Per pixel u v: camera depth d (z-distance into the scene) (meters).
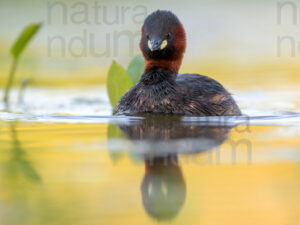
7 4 28.64
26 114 13.38
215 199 7.08
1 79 20.08
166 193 7.20
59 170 8.06
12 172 7.96
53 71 21.55
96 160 8.53
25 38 15.92
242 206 6.87
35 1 28.50
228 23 28.39
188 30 27.25
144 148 9.16
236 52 24.27
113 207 6.76
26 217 6.41
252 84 18.84
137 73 14.78
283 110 14.26
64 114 13.38
